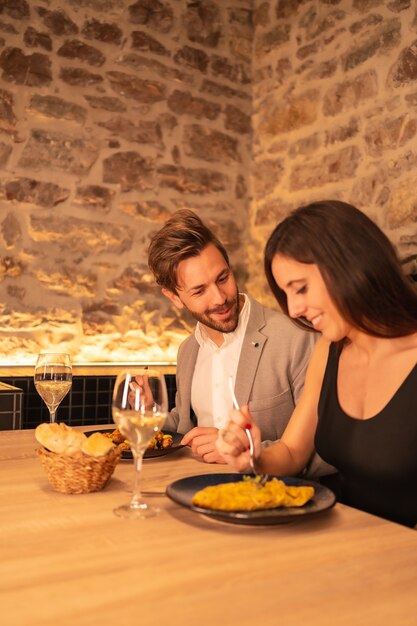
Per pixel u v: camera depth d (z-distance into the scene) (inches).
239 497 40.4
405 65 124.3
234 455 50.7
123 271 147.6
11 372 126.9
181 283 77.0
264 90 161.2
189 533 38.6
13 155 136.2
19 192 136.6
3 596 29.5
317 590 30.8
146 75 151.3
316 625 27.3
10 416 110.0
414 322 50.9
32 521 40.6
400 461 49.5
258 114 163.0
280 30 156.5
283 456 55.7
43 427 48.5
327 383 56.4
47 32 139.9
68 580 31.4
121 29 148.5
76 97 142.9
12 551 35.3
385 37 129.0
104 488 48.8
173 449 59.7
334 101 140.6
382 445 50.2
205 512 39.1
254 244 162.2
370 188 131.1
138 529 39.2
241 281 163.3
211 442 58.8
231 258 162.1
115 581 31.4
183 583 31.3
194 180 157.0
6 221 135.2
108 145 146.5
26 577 31.8
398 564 34.2
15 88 136.4
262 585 31.3
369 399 53.1
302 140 149.0
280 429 78.5
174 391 136.7
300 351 79.1
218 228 160.2
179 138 155.3
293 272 50.4
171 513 42.5
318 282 50.0
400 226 124.1
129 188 148.6
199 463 57.9
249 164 165.0
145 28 151.4
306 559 34.7
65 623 27.0
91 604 28.9
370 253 49.1
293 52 152.6
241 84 163.8
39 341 138.1
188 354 86.8
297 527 39.9
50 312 139.3
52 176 140.0
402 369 52.2
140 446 42.7
